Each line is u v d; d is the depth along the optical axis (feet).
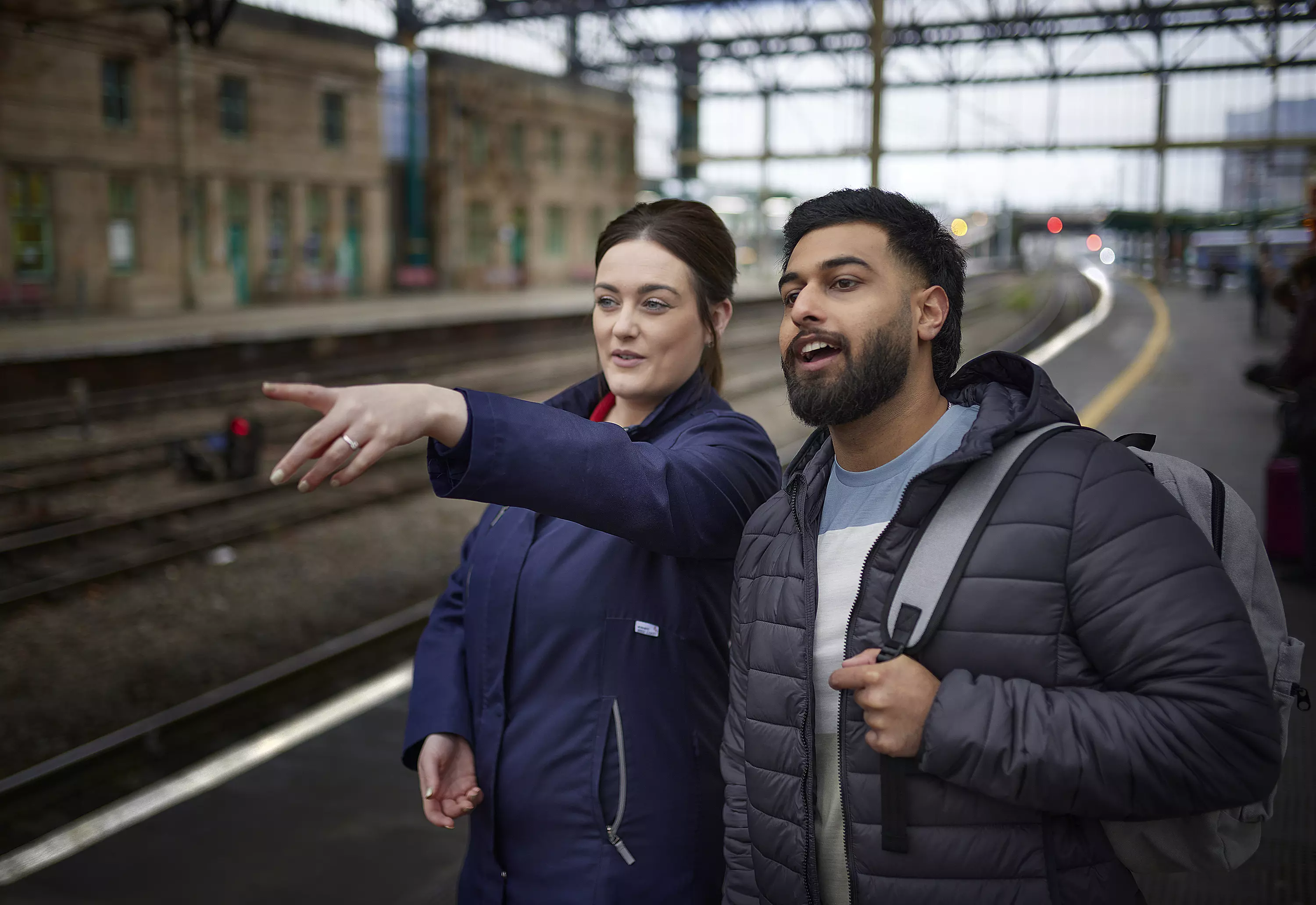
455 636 6.18
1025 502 4.04
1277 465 18.39
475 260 126.21
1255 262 74.69
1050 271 194.49
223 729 16.42
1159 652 3.75
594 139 144.66
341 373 59.98
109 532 27.86
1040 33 101.14
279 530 28.81
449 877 11.33
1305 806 10.45
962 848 4.00
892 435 4.58
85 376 50.55
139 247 84.17
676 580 5.55
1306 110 104.58
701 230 5.79
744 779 4.84
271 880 11.34
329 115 102.12
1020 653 3.94
